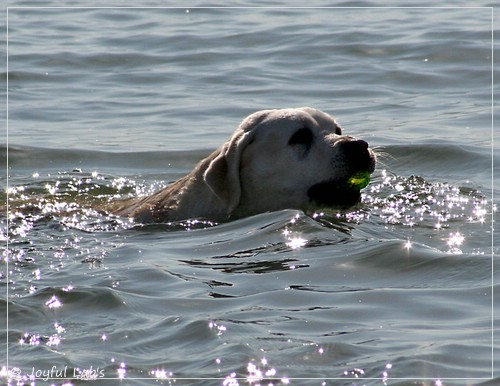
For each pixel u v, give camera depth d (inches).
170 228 533.0
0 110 805.9
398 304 402.9
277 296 412.8
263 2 1208.8
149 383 336.5
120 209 570.9
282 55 960.9
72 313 397.1
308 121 541.3
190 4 1197.1
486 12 1114.7
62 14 1151.6
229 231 515.2
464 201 570.6
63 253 485.4
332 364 347.3
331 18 1104.2
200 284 429.4
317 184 534.9
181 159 688.4
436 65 912.9
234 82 877.2
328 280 433.7
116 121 774.5
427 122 749.3
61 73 913.5
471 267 440.1
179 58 957.8
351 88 853.2
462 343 361.1
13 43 1011.3
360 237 492.7
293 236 495.5
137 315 391.9
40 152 702.5
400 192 591.5
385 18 1098.7
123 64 944.9
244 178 542.0
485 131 719.1
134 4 1201.4
